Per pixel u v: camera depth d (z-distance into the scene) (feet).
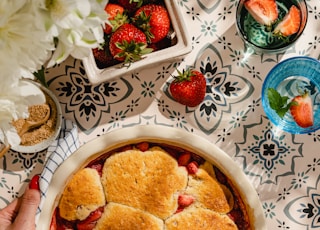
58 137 5.10
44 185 4.91
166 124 5.16
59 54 2.86
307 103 4.99
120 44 4.55
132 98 5.16
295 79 5.16
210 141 5.14
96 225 4.90
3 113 2.79
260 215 4.82
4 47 2.59
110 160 4.93
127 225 4.82
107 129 5.14
